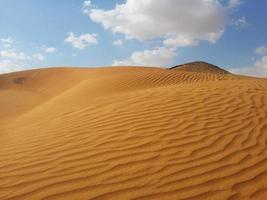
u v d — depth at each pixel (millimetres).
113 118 6797
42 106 13867
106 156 4840
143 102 7863
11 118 12625
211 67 77312
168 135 5488
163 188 3859
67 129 6562
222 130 5633
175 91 8953
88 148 5230
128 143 5270
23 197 3855
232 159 4539
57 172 4461
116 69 34094
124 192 3809
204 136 5383
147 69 32406
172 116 6500
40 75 39312
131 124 6215
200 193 3734
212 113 6613
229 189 3801
